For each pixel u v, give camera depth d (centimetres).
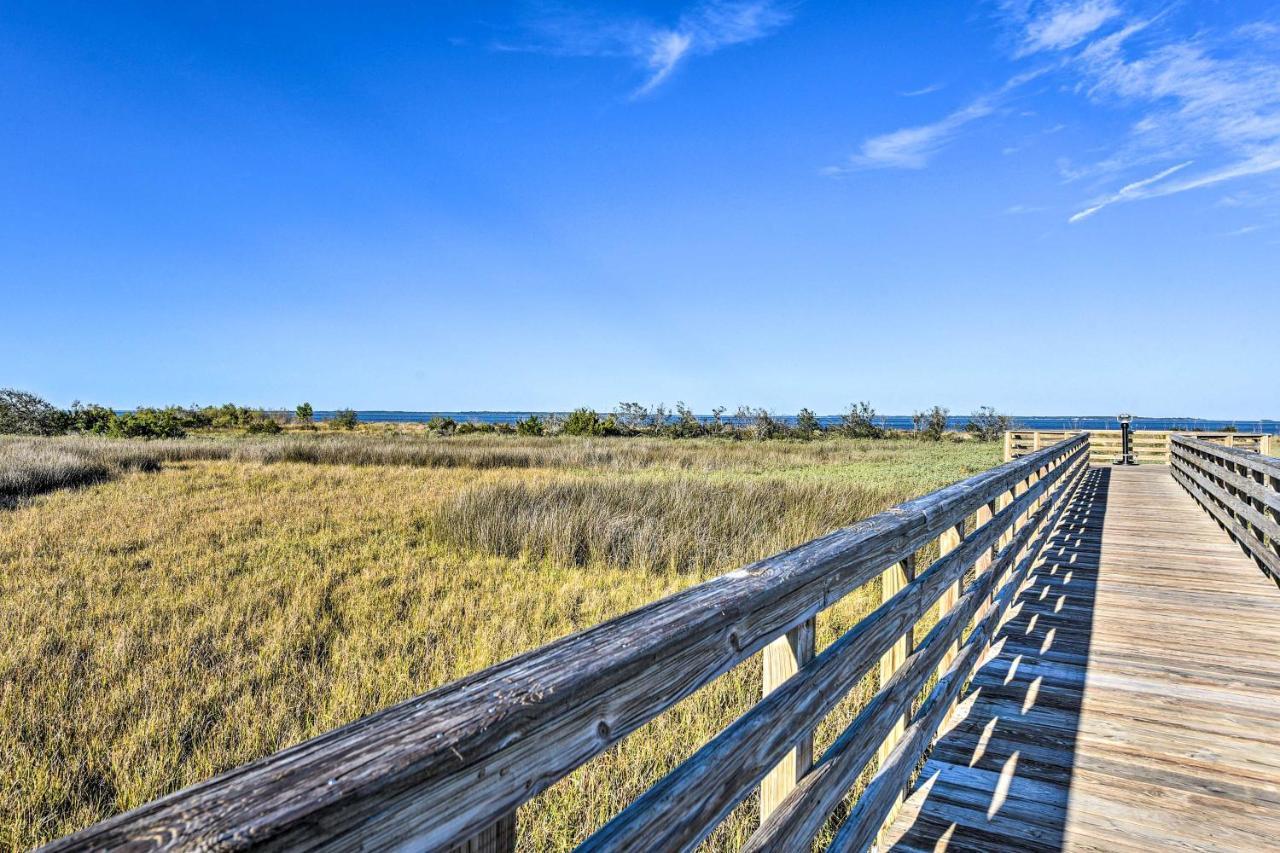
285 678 444
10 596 601
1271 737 312
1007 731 319
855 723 197
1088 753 298
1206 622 478
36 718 378
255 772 61
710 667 123
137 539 841
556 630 547
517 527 888
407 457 2006
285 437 3062
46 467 1379
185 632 518
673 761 337
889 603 223
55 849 49
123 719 384
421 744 70
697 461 2070
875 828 212
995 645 433
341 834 61
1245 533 680
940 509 271
